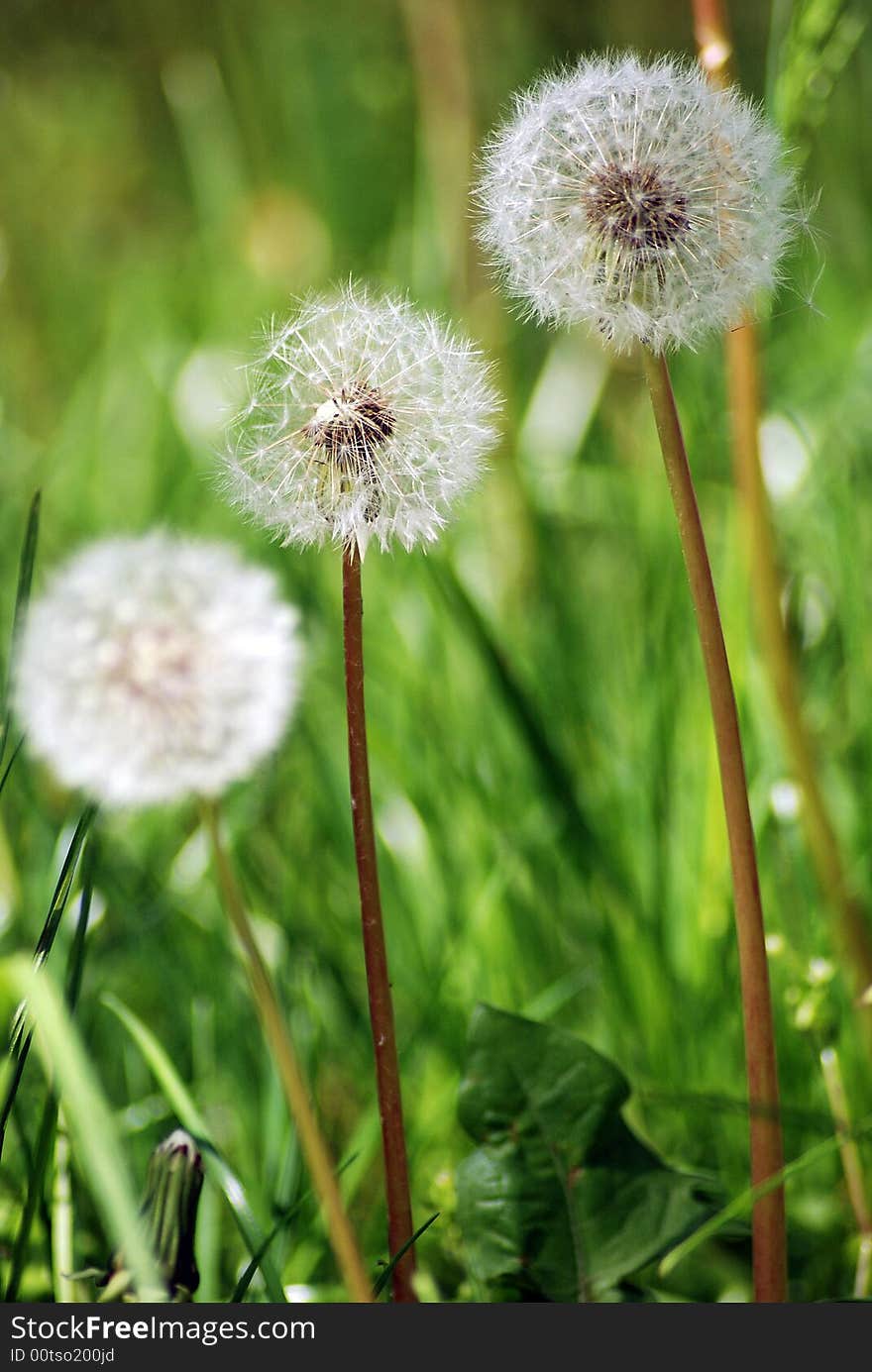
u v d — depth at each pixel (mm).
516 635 1019
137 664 601
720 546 948
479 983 804
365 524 623
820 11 747
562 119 630
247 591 612
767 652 762
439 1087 781
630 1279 684
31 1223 654
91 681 602
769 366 1238
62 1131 678
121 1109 786
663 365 629
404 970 831
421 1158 770
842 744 875
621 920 802
